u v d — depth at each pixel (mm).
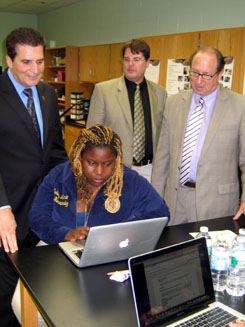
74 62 6125
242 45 3084
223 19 3756
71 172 1464
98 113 2488
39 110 1983
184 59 3637
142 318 909
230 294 1149
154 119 2594
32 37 1710
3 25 8430
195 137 2010
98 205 1446
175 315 971
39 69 1771
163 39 3842
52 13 7871
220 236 1347
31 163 1886
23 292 1274
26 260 1293
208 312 1024
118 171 1438
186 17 4223
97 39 6184
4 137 1821
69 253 1316
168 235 1563
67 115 6031
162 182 2205
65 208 1472
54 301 1058
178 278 1003
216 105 1961
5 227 1559
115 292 1118
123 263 1295
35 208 1479
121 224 1174
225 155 1967
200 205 1986
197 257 1060
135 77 2467
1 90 1822
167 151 2186
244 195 1862
